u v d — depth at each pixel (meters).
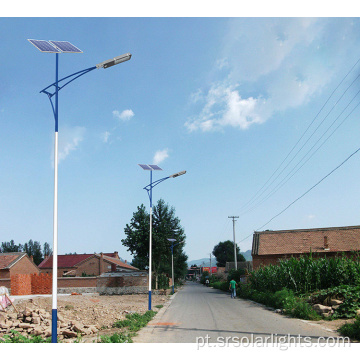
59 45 10.27
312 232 39.72
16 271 45.94
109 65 10.14
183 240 43.69
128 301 28.73
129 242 41.34
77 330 11.92
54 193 9.24
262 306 21.20
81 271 61.75
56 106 9.73
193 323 14.17
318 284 19.95
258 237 41.12
